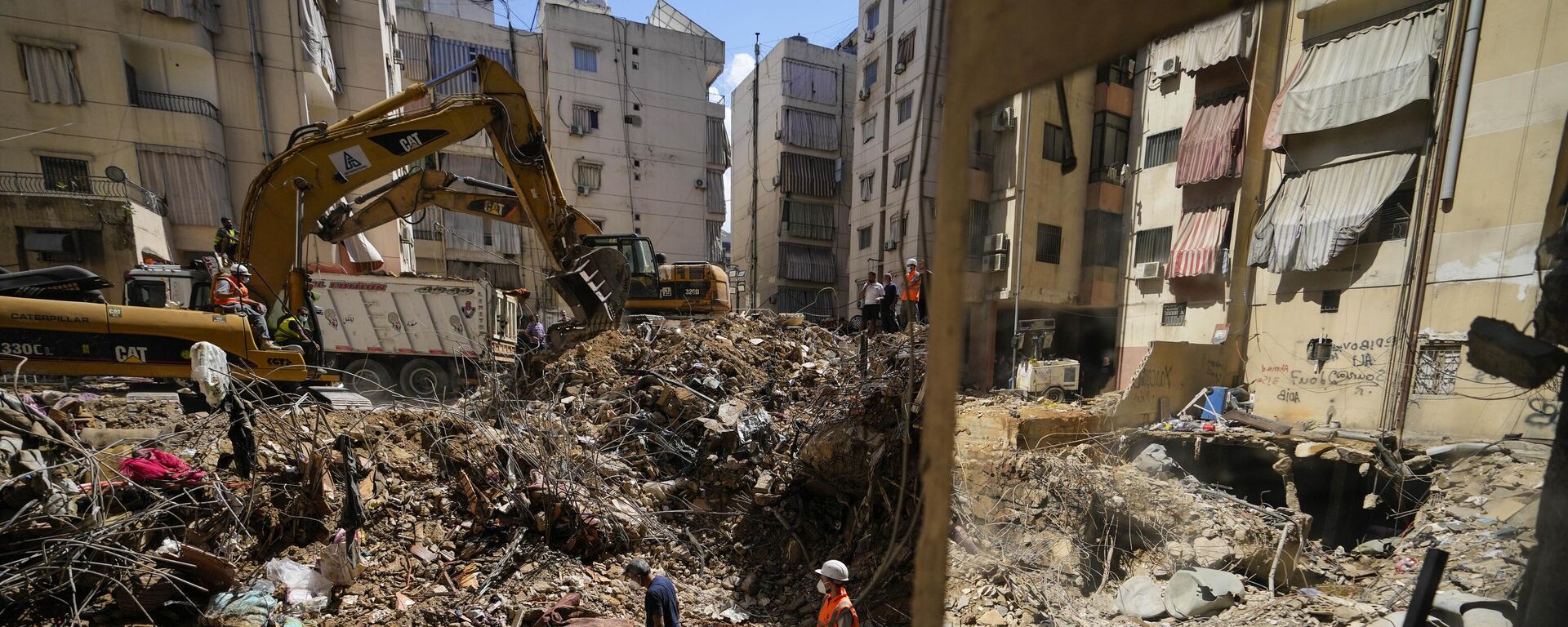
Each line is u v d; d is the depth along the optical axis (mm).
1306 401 9750
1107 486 8000
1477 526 6055
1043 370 10578
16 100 14344
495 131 10055
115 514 5242
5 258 12797
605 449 8742
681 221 28547
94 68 14789
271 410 6531
